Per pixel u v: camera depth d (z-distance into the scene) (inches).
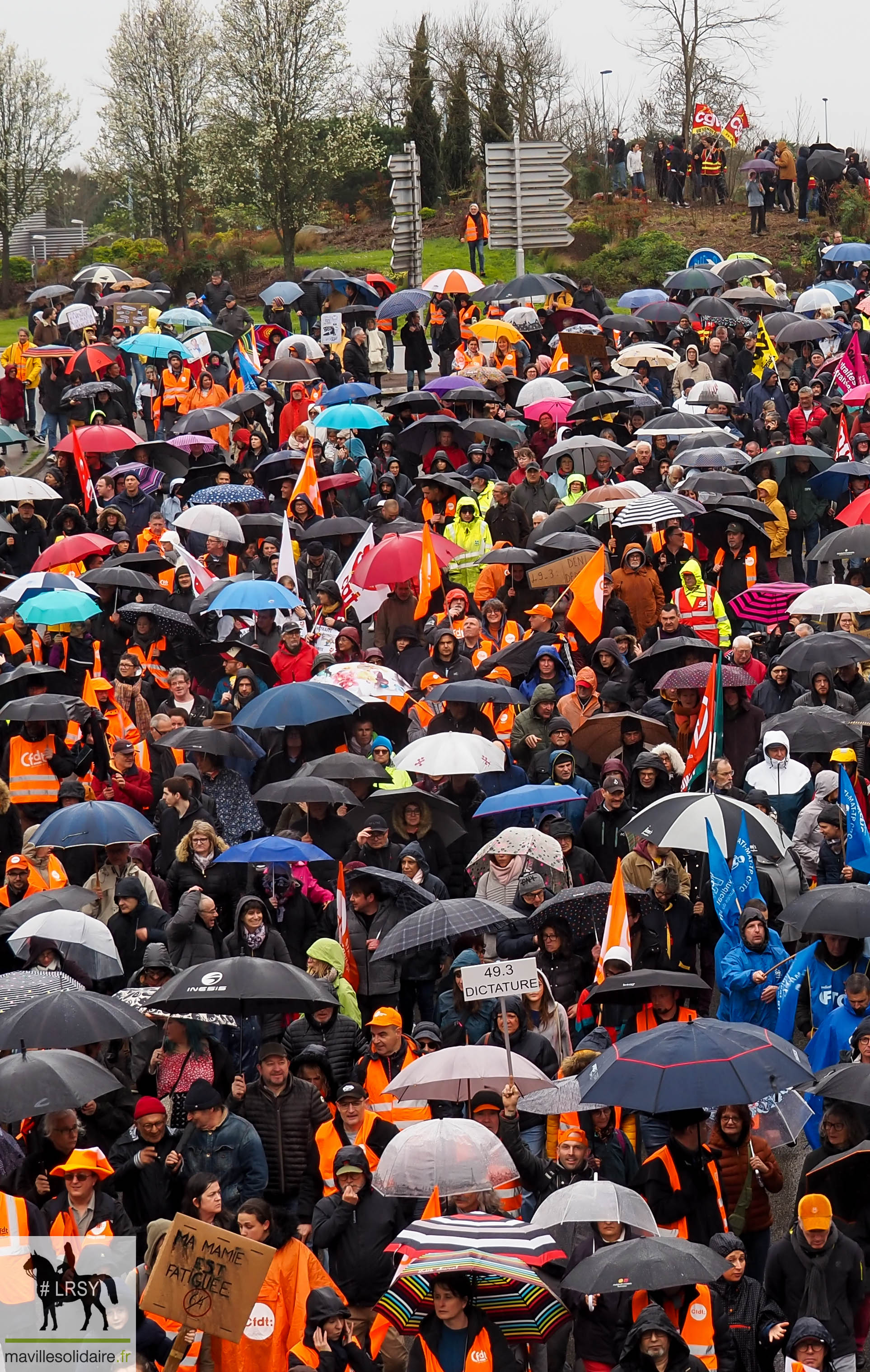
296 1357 1246.3
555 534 2891.2
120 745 2265.0
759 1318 1304.1
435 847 2092.8
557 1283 1339.8
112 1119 1579.7
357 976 1855.3
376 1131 1503.4
